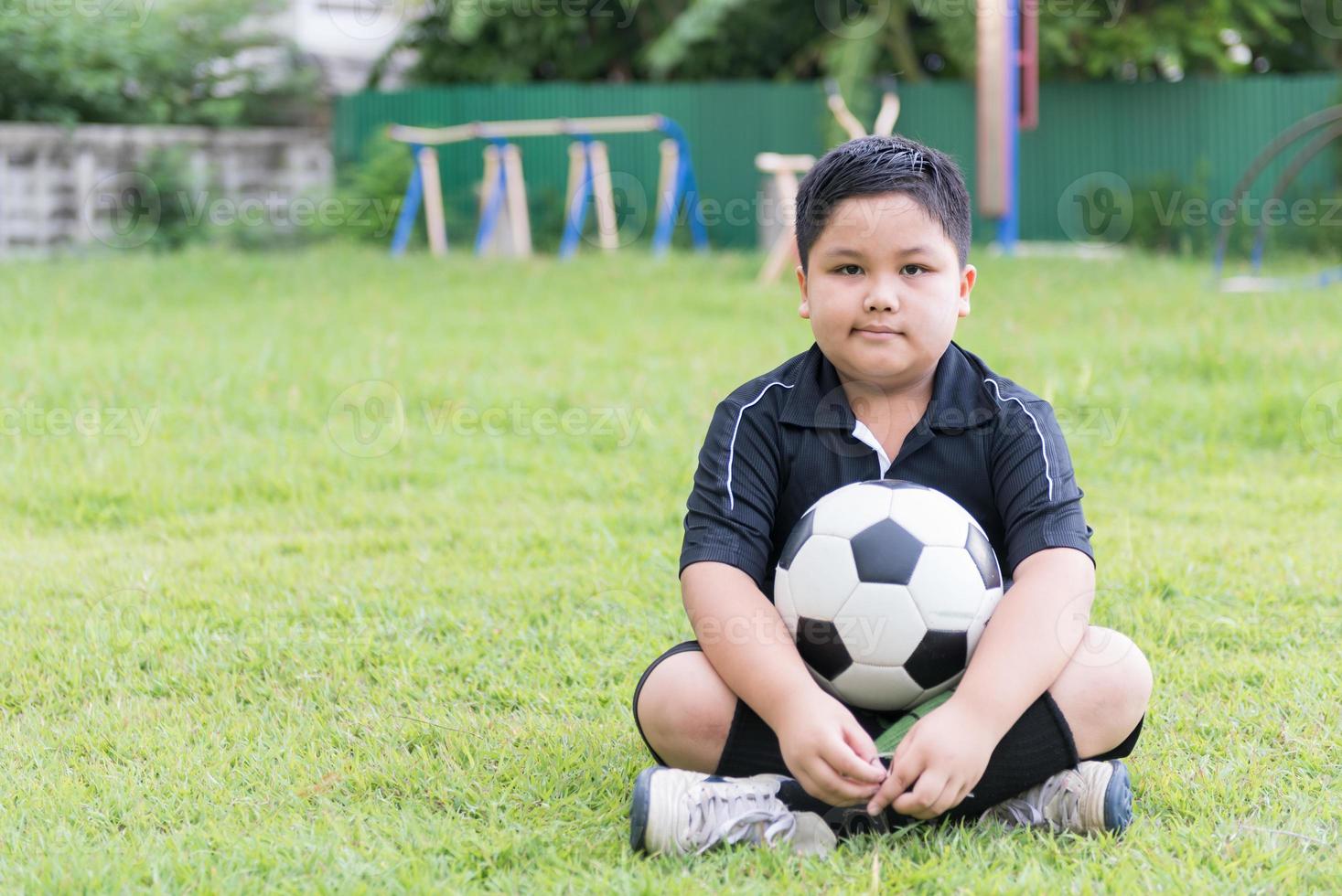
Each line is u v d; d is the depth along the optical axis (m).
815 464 1.86
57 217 9.97
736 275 8.55
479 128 10.20
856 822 1.74
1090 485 3.76
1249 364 4.96
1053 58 10.89
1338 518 3.37
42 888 1.59
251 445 4.17
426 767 1.98
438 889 1.59
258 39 11.72
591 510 3.52
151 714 2.22
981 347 5.34
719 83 11.20
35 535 3.43
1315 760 1.96
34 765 2.02
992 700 1.59
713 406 4.59
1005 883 1.57
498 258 9.59
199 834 1.75
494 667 2.43
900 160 1.76
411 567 3.05
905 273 1.75
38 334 5.95
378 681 2.37
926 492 1.76
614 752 2.03
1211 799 1.82
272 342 5.60
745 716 1.71
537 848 1.70
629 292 7.57
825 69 12.12
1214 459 4.00
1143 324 6.07
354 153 11.81
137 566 3.07
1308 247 10.05
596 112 11.38
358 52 12.95
